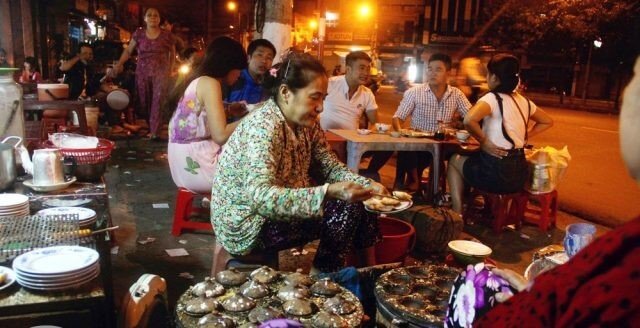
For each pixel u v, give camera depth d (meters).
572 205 6.87
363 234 3.31
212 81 4.34
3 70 3.21
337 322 2.09
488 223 5.65
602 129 15.54
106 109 10.40
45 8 15.09
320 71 2.73
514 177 5.08
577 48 28.58
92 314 1.91
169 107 4.71
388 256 3.72
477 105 5.07
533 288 1.06
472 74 11.08
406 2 37.31
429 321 2.18
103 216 2.74
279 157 2.81
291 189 2.55
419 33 36.84
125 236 4.62
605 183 8.23
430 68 6.27
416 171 6.53
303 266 3.83
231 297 2.26
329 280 2.46
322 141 3.27
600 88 30.41
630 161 1.01
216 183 3.02
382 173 8.16
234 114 5.02
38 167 2.98
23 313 1.82
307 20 23.39
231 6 28.27
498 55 5.18
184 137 4.48
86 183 3.19
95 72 11.80
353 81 6.17
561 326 0.94
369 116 6.50
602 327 0.87
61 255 2.06
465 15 28.34
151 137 9.41
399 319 2.28
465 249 3.16
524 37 27.70
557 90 34.03
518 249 4.96
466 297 1.90
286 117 2.84
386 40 38.94
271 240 2.99
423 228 4.28
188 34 36.31
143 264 4.06
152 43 9.34
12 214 2.52
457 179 5.51
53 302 1.84
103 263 2.54
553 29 26.50
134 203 5.59
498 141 5.07
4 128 3.26
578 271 0.97
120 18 28.34
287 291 2.32
